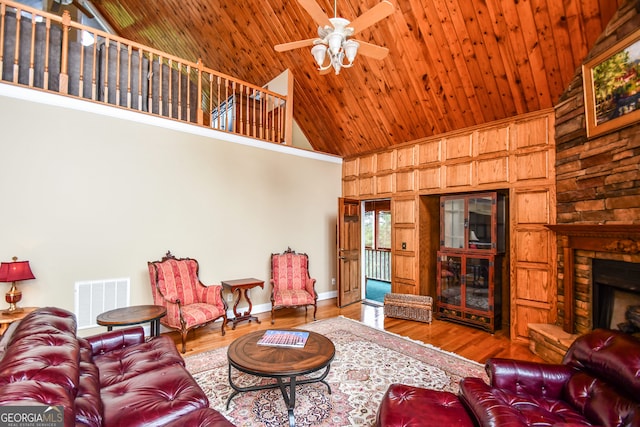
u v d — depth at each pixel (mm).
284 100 5816
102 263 3832
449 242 4945
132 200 4062
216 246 4805
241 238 5094
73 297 3639
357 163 6395
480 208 4574
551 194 3816
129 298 4012
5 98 3295
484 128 4496
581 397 1879
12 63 3590
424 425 1618
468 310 4621
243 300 5113
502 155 4293
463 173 4727
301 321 4844
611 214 2953
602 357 1878
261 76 6285
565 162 3609
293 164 5836
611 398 1692
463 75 4117
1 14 3318
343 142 6297
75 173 3672
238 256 5051
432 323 4781
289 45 2828
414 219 5355
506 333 4371
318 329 4445
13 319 2984
